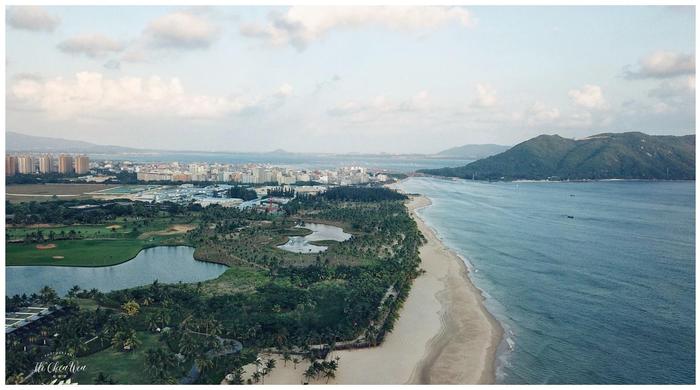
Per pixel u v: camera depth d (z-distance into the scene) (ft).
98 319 477.77
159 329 468.34
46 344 429.38
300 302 546.26
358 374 396.16
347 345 448.65
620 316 534.78
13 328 456.45
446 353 440.45
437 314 539.70
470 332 488.85
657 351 449.06
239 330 453.58
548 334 487.20
